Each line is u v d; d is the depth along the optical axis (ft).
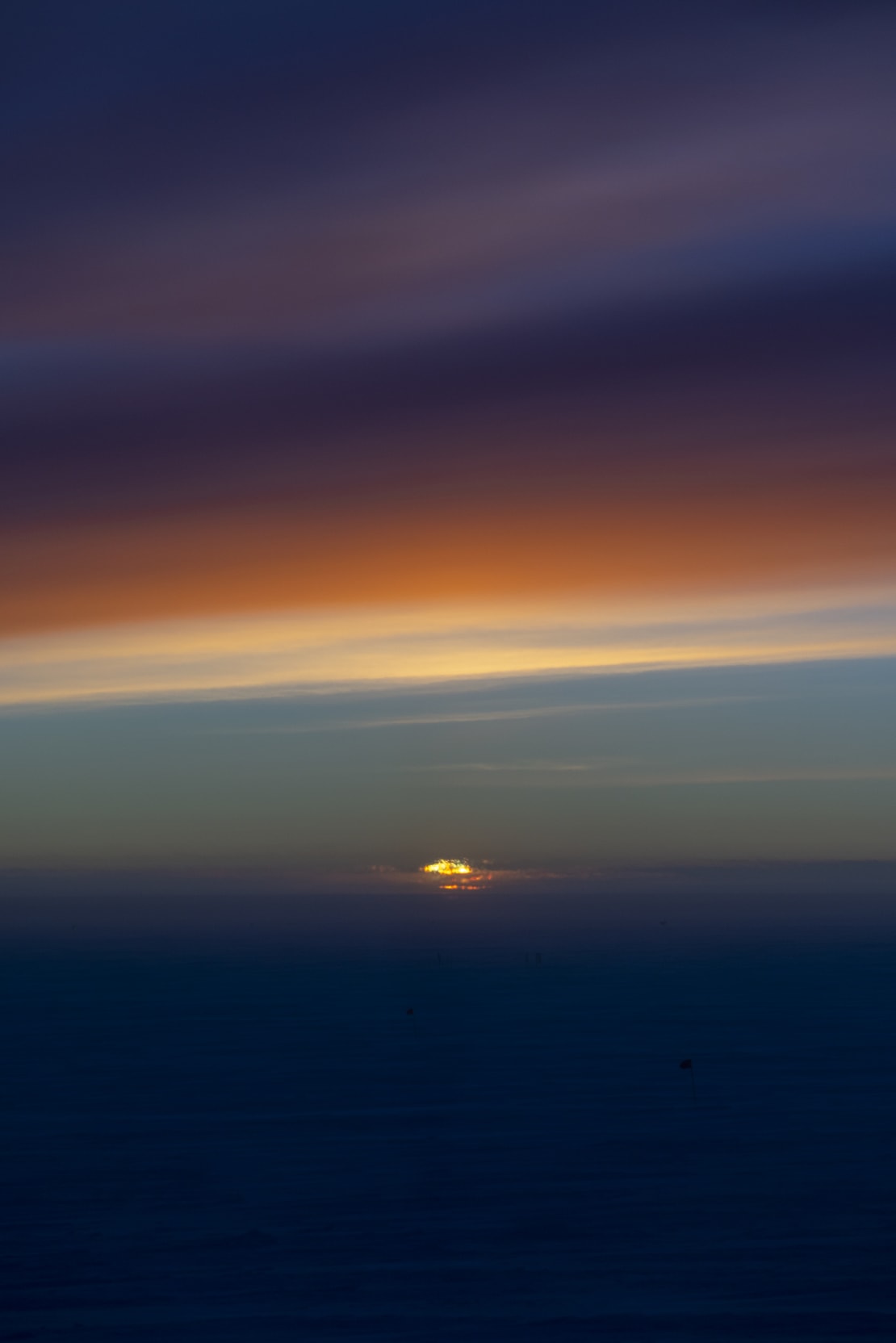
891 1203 221.66
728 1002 583.99
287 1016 557.74
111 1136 291.58
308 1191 235.40
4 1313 163.94
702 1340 148.56
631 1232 203.72
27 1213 220.23
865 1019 514.68
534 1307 163.53
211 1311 164.25
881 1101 325.83
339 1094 349.20
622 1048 436.35
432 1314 160.97
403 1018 543.80
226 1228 208.54
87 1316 162.61
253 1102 338.13
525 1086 357.61
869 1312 159.33
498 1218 213.66
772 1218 211.61
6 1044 470.39
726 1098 332.60
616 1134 286.87
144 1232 206.28
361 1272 181.88
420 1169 252.83
